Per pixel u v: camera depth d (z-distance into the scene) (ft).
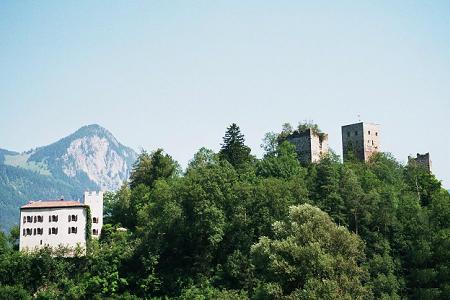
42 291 415.85
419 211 461.37
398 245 436.35
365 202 449.89
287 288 301.63
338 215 433.89
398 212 463.01
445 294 390.01
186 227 431.02
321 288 278.26
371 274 403.34
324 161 498.28
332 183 461.78
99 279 411.95
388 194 467.52
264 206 424.05
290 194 434.71
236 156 572.10
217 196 431.84
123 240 459.32
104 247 448.65
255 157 611.88
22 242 453.99
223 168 473.67
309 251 299.99
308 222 319.06
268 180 460.14
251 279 378.94
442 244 421.18
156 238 434.71
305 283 288.10
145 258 420.36
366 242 426.10
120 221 540.93
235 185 447.01
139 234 456.04
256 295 319.88
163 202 468.34
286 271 296.30
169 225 434.71
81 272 433.48
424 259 418.51
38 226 456.04
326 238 314.76
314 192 466.29
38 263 426.51
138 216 498.28
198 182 443.73
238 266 389.80
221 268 409.28
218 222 414.62
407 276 417.69
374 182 514.68
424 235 435.94
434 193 540.11
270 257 306.35
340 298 273.95
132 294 411.95
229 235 424.05
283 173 557.33
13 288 407.44
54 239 453.58
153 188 554.87
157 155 606.55
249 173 516.73
